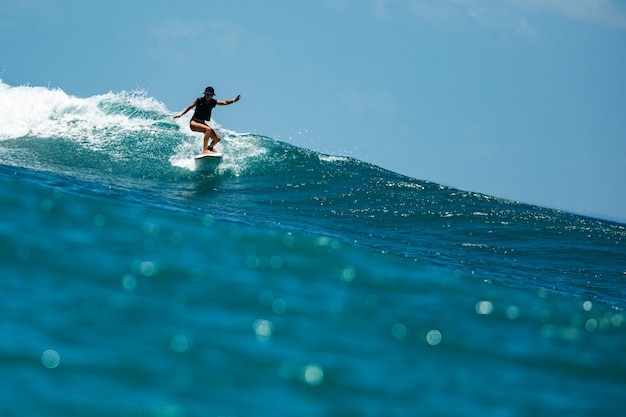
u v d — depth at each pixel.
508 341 36.53
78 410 23.98
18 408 23.52
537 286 54.28
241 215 64.81
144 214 52.00
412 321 37.12
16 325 29.38
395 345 33.53
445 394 29.00
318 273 43.44
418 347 33.72
